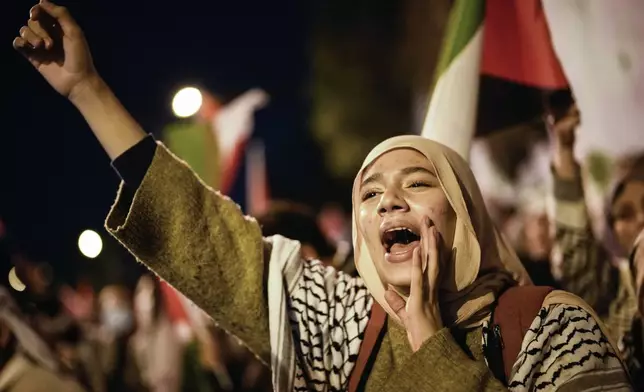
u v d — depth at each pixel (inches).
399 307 79.3
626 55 110.1
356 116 420.2
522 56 110.2
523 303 79.7
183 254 85.9
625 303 102.4
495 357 78.4
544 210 143.9
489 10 110.2
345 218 249.6
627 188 107.7
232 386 156.3
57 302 150.5
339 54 424.8
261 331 86.1
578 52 111.0
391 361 81.4
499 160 149.9
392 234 81.8
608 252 107.7
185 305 164.6
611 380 74.4
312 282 87.7
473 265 80.4
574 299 78.9
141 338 203.6
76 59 87.7
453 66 102.9
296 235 120.7
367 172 83.9
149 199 85.7
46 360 125.6
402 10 406.6
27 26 88.1
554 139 110.3
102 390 204.4
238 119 166.4
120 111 88.5
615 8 110.8
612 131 110.3
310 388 83.6
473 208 82.7
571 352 75.3
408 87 409.7
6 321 123.5
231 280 86.4
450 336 75.4
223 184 165.0
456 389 73.0
